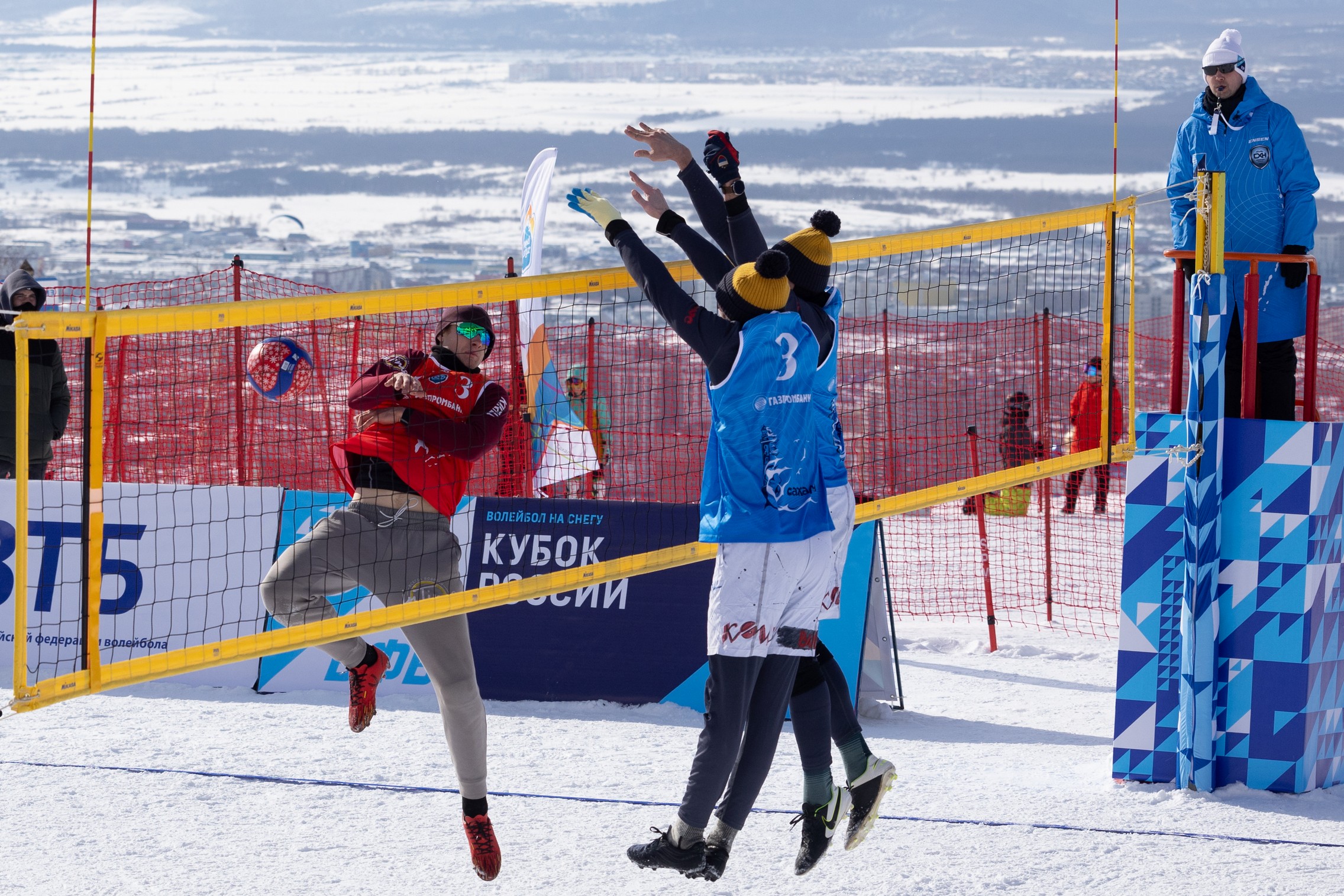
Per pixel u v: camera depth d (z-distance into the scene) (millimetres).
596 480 21719
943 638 27562
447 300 12906
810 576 11133
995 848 13164
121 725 17516
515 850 12891
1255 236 17953
